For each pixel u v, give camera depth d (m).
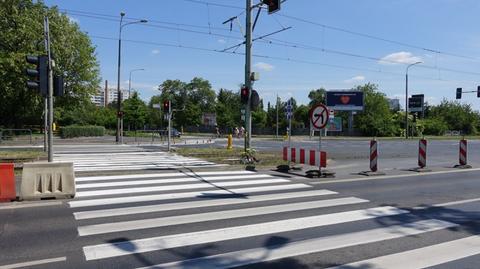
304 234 7.00
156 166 17.36
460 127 100.62
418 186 12.55
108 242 6.52
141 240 6.61
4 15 44.91
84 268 5.39
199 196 10.51
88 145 37.22
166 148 31.67
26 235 6.92
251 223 7.71
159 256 5.86
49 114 13.57
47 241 6.57
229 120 105.44
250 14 19.55
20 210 8.84
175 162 19.39
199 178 13.89
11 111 51.38
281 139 55.62
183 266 5.46
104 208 9.03
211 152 25.56
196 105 112.44
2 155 22.25
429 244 6.49
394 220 8.08
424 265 5.53
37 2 48.00
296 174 15.19
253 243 6.48
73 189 10.33
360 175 15.05
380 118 79.75
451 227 7.57
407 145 40.31
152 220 7.93
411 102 83.75
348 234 7.03
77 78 52.44
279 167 16.34
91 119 88.75
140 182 12.88
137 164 18.34
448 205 9.66
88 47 53.53
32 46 44.31
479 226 7.66
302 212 8.70
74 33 51.62
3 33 43.88
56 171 10.25
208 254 5.95
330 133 80.00
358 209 9.05
